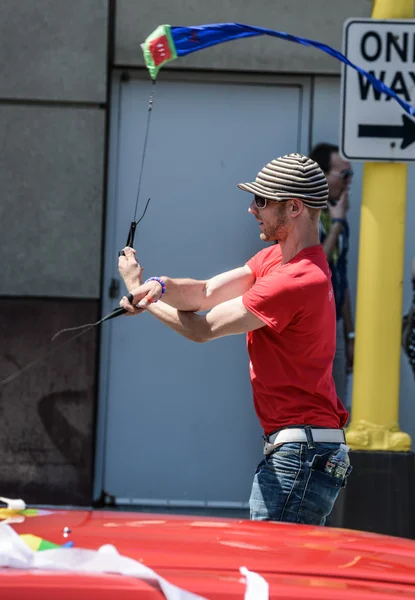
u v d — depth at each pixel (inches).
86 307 958.4
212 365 984.9
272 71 965.8
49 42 951.0
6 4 949.2
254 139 985.5
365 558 323.6
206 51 959.6
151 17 962.7
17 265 956.6
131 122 979.3
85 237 957.2
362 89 791.1
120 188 982.4
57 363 951.6
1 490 952.3
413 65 789.2
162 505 983.6
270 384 532.1
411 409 975.0
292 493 524.4
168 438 984.9
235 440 986.7
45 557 286.8
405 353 976.3
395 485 807.1
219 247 987.9
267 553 318.0
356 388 822.5
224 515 969.5
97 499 978.1
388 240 807.7
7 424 952.3
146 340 982.4
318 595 275.4
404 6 802.8
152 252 985.5
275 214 529.3
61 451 951.6
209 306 561.0
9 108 952.3
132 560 280.8
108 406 982.4
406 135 791.1
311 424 528.7
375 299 809.5
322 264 526.6
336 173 975.0
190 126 983.0
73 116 954.7
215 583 277.6
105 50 951.6
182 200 986.1
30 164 956.6
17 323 953.5
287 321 511.2
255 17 962.1
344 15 963.3
